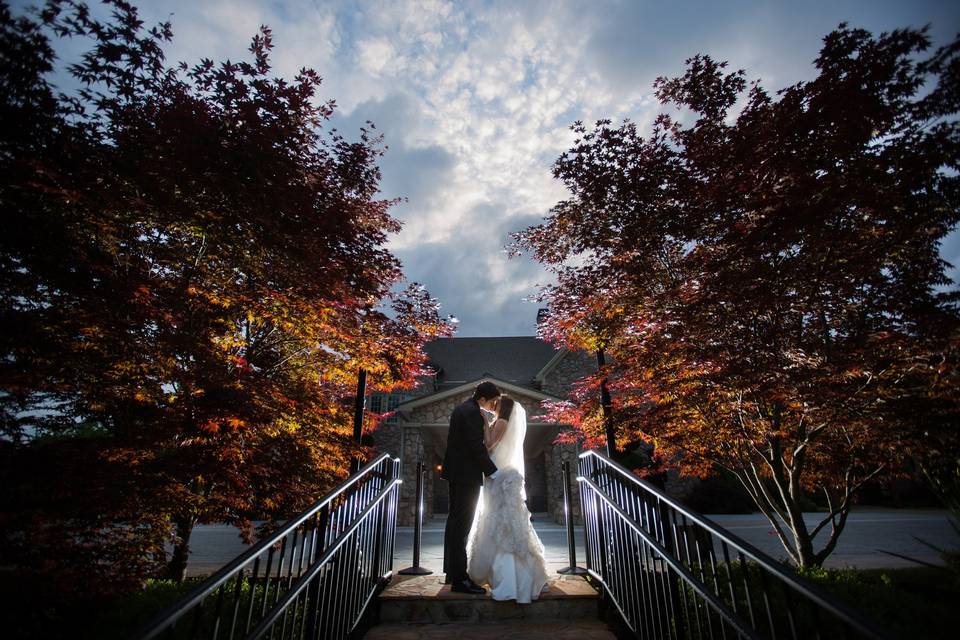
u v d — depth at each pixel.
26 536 3.46
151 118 4.45
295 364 6.55
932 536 10.37
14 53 3.60
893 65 3.71
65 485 3.55
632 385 5.89
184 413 4.44
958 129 3.54
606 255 5.78
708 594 2.23
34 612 3.41
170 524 4.76
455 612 3.66
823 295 4.53
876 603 4.11
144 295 4.18
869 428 4.68
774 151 4.38
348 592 3.16
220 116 4.75
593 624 3.54
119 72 4.30
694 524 2.89
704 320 4.74
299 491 5.45
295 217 5.05
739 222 4.73
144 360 4.34
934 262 4.20
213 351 4.80
